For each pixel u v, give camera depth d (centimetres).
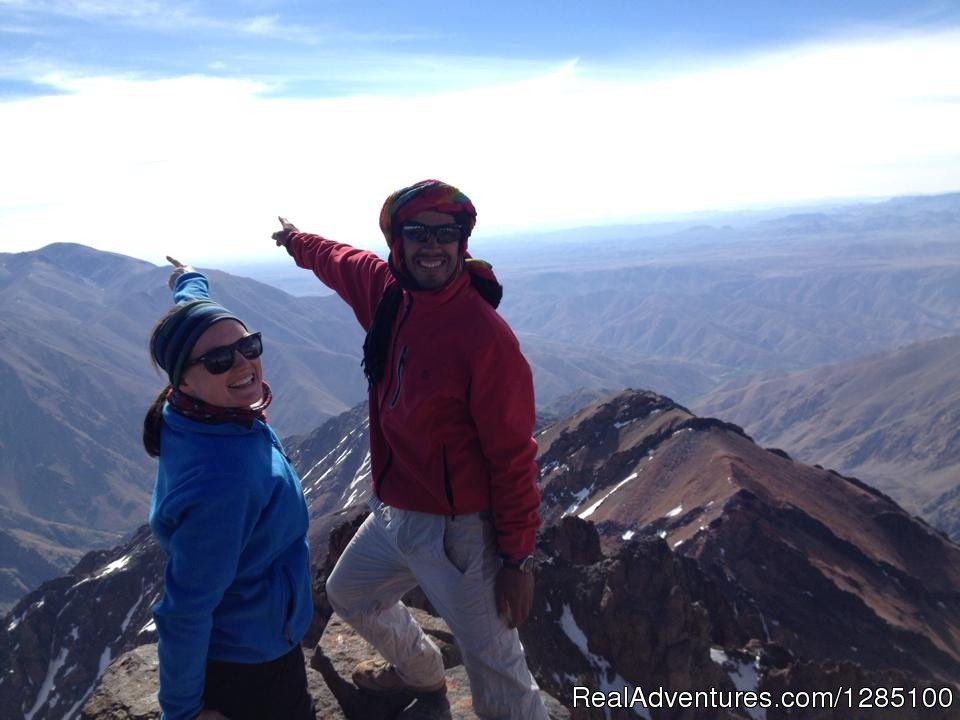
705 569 10256
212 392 486
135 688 686
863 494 15162
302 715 563
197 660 478
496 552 584
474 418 540
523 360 547
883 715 4425
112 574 16800
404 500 589
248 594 505
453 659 825
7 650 15488
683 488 14350
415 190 525
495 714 598
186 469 476
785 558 10869
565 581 5050
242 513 470
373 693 701
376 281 655
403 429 561
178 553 464
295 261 791
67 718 13838
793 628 9538
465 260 559
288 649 534
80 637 15375
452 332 536
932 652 9625
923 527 14900
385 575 638
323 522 8119
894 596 11250
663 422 17462
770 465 15250
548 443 19575
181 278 702
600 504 15612
